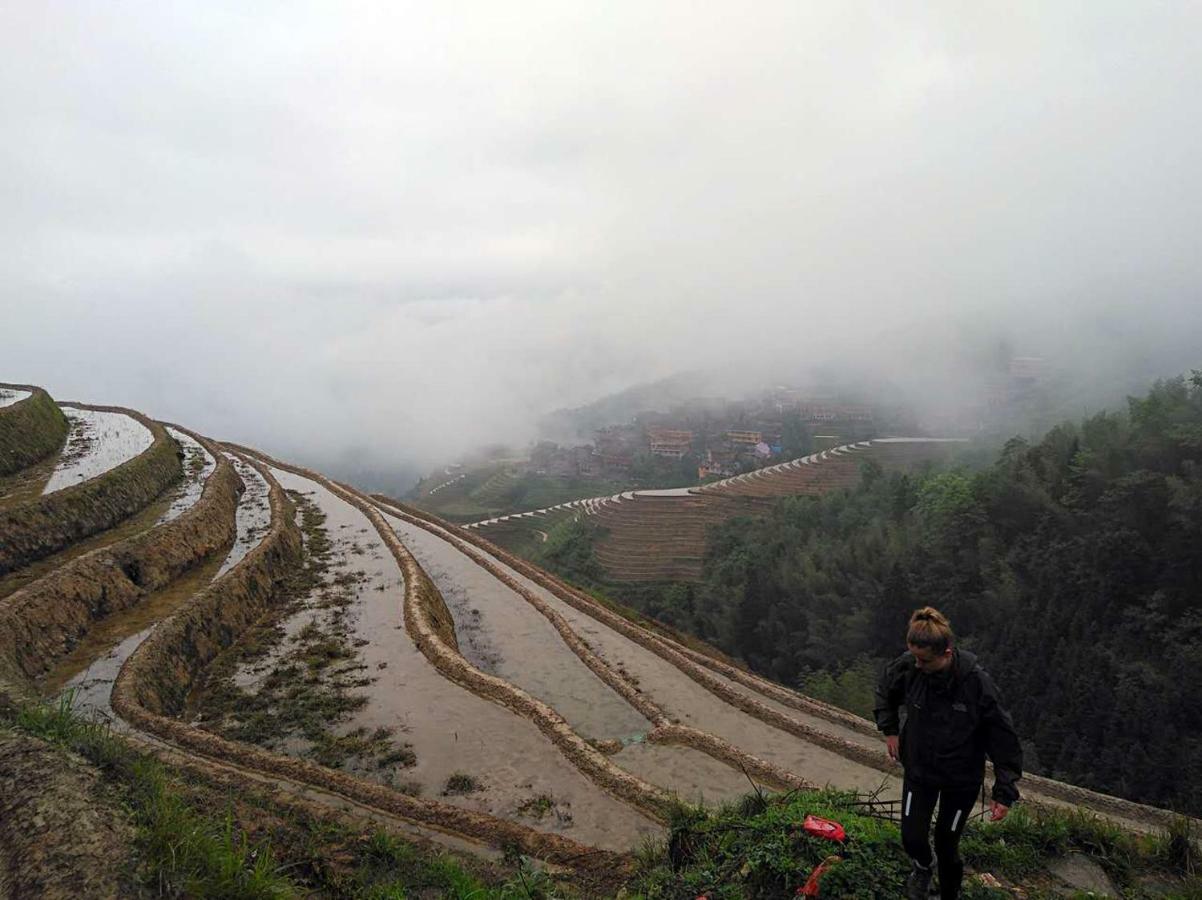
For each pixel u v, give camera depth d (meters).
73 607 17.03
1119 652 29.28
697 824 7.64
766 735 17.44
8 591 17.53
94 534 23.33
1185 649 26.52
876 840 6.05
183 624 17.11
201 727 13.97
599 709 18.03
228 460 39.88
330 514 35.28
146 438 36.53
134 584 19.86
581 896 8.06
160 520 25.55
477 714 14.95
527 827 10.64
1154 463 34.25
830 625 46.50
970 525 42.31
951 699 4.77
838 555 53.62
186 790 8.38
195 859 6.12
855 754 16.42
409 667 17.31
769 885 5.95
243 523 28.88
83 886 5.49
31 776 7.03
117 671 14.91
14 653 14.27
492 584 28.98
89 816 6.38
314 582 24.05
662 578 71.19
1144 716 25.56
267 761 11.67
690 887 6.27
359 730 14.10
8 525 20.00
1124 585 31.00
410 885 7.54
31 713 8.51
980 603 38.03
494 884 8.08
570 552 73.12
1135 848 6.95
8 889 5.52
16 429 29.61
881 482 70.56
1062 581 33.88
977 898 5.71
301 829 8.36
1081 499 36.84
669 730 15.96
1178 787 23.20
